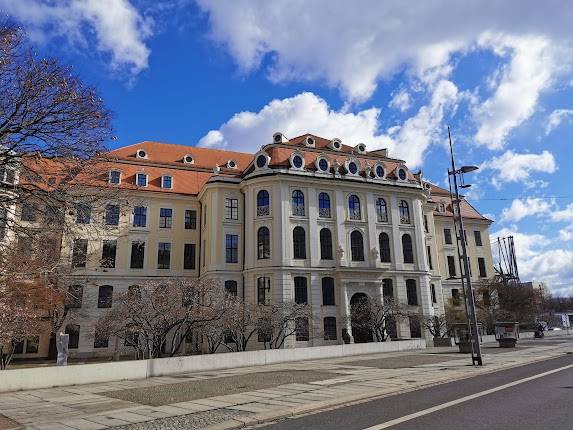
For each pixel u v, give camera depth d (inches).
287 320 1446.9
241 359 1037.8
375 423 402.3
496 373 800.9
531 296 2586.1
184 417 466.0
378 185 1883.6
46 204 589.6
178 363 922.1
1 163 565.9
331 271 1713.8
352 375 790.5
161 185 1941.4
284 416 465.1
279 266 1642.5
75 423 450.3
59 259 810.8
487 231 2583.7
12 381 694.5
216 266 1705.2
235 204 1804.9
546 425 368.8
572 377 684.1
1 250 741.3
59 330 1518.2
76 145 594.6
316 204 1771.7
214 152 2308.1
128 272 1793.8
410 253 1910.7
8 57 538.6
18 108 548.4
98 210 638.5
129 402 570.9
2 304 840.3
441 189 2662.4
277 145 1831.9
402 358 1146.0
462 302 2272.4
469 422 388.5
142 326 1111.0
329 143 1956.2
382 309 1668.3
